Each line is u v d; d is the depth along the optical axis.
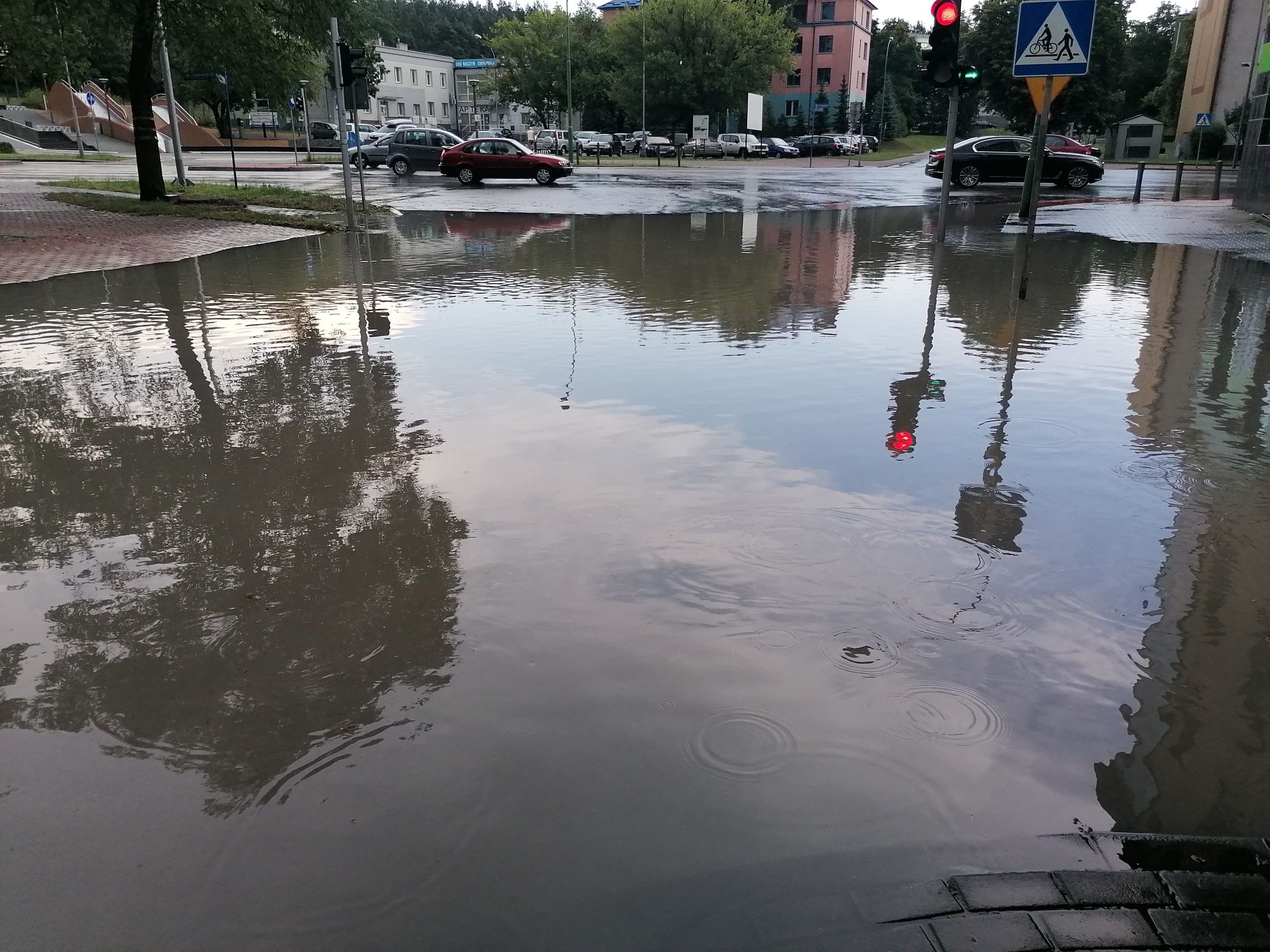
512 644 3.12
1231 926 2.02
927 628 3.23
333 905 2.06
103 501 4.37
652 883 2.13
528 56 69.88
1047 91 8.98
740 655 3.06
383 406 5.88
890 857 2.22
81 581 3.58
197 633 3.20
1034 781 2.49
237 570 3.66
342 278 11.38
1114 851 2.24
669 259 13.19
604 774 2.48
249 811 2.35
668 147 64.75
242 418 5.63
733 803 2.38
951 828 2.31
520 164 30.53
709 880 2.13
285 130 77.62
